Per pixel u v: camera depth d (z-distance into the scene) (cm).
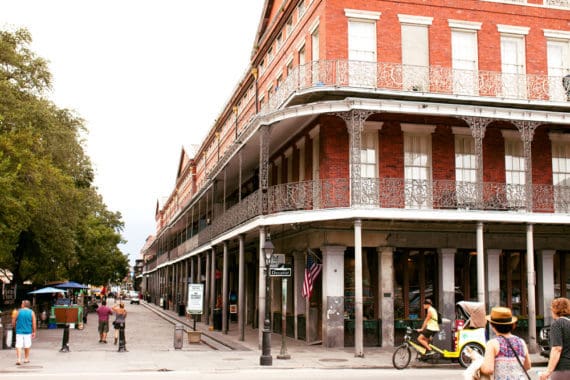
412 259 2325
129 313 5297
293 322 2581
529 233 2084
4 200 2225
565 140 2428
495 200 2214
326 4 2264
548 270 2370
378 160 2239
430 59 2319
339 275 2186
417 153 2286
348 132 2133
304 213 2064
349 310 2280
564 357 748
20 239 3316
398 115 2264
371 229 2238
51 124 2925
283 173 2731
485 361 697
